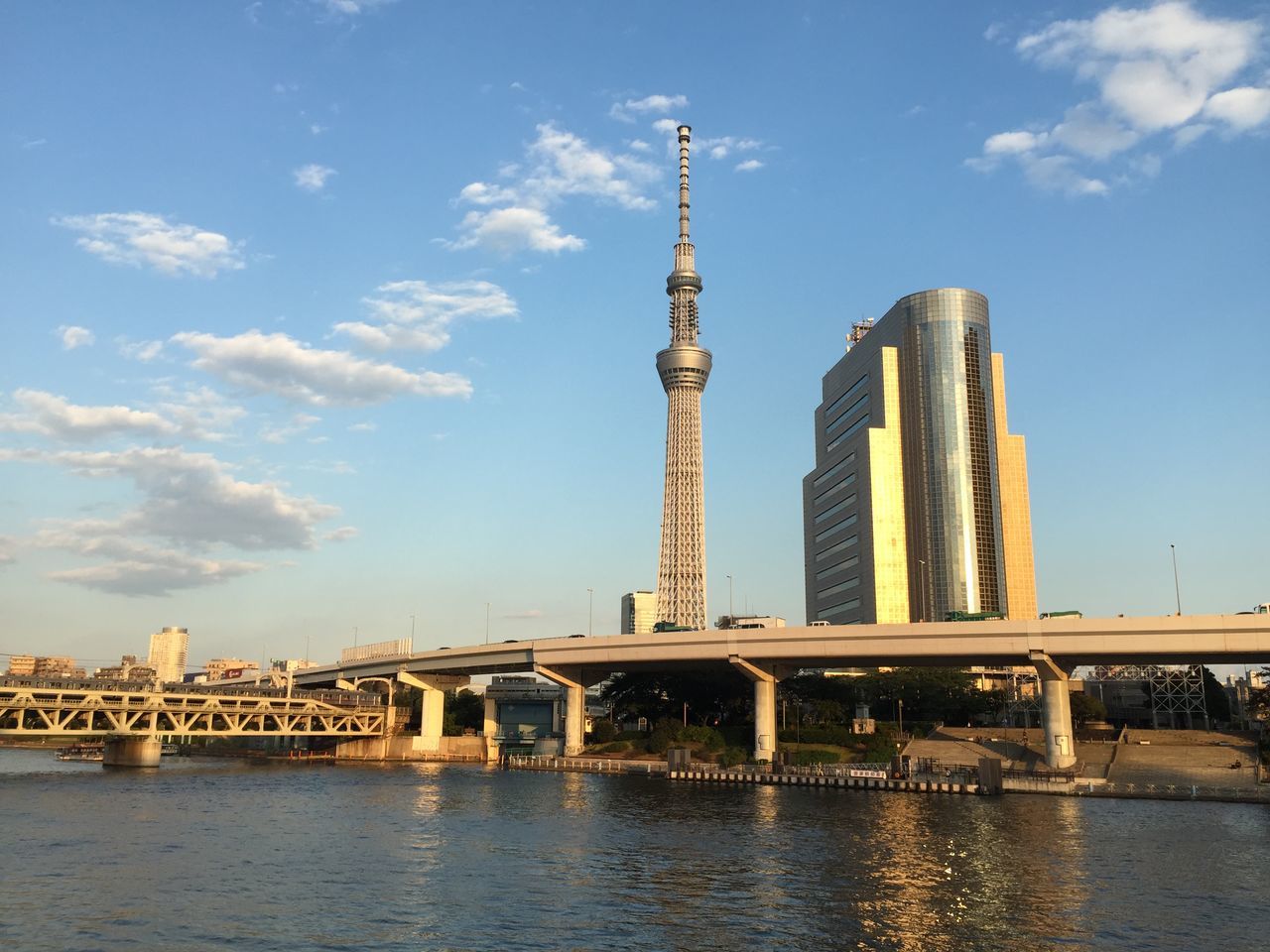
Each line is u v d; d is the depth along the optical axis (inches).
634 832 3309.5
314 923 2004.2
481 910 2130.9
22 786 4980.3
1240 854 2866.6
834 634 5605.3
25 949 1788.9
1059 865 2689.5
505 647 7140.8
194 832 3272.6
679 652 6151.6
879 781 4852.4
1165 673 7485.2
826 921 2062.0
